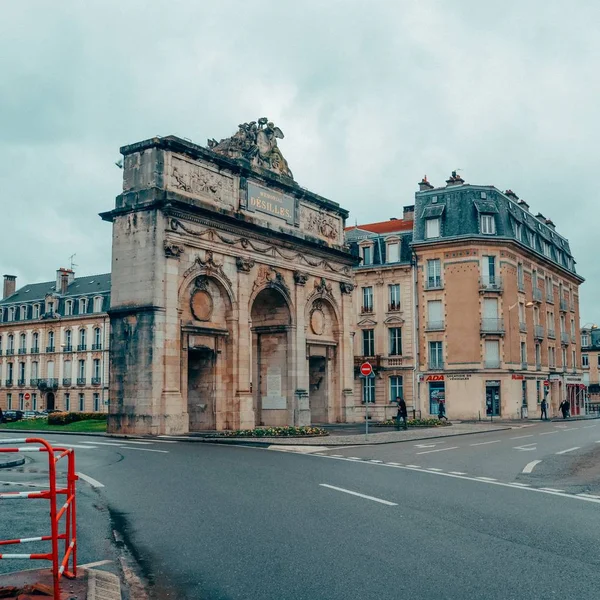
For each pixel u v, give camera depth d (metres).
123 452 20.89
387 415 53.34
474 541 8.50
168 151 31.02
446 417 49.06
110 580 6.89
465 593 6.43
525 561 7.54
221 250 33.06
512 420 49.97
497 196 53.75
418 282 52.91
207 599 6.45
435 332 52.00
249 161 35.81
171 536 9.01
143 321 29.64
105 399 68.31
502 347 51.09
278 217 37.53
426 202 54.12
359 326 55.16
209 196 32.97
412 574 7.05
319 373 42.47
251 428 33.25
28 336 75.69
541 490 12.95
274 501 11.58
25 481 14.16
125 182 31.28
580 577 6.91
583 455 20.31
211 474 15.36
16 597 6.03
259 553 8.01
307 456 20.08
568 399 66.69
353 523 9.66
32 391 74.31
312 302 40.25
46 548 8.42
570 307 69.62
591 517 10.12
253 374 38.81
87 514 10.57
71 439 27.23
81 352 70.75
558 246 66.38
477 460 18.89
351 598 6.34
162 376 29.53
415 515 10.26
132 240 30.47
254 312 39.06
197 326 31.53
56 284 75.62
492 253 51.81
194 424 33.22
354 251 56.53
